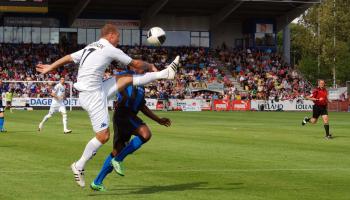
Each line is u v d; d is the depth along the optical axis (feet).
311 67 418.72
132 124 43.14
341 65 379.14
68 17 295.69
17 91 243.60
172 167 57.11
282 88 289.94
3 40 288.30
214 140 90.63
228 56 308.40
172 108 256.93
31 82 230.48
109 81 41.75
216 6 301.22
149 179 49.49
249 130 118.21
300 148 79.10
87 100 40.88
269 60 310.86
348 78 381.60
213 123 146.51
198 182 48.03
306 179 50.29
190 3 295.48
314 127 132.26
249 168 56.90
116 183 47.26
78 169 41.50
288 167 58.03
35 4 254.88
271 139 94.53
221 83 280.72
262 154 70.28
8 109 218.18
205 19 317.63
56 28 295.48
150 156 66.44
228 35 324.19
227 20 322.96
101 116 40.96
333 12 377.71
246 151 73.61
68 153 68.54
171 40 315.37
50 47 287.07
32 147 75.97
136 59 42.78
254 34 317.83
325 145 84.69
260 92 280.92
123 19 304.91
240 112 238.89
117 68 250.78
